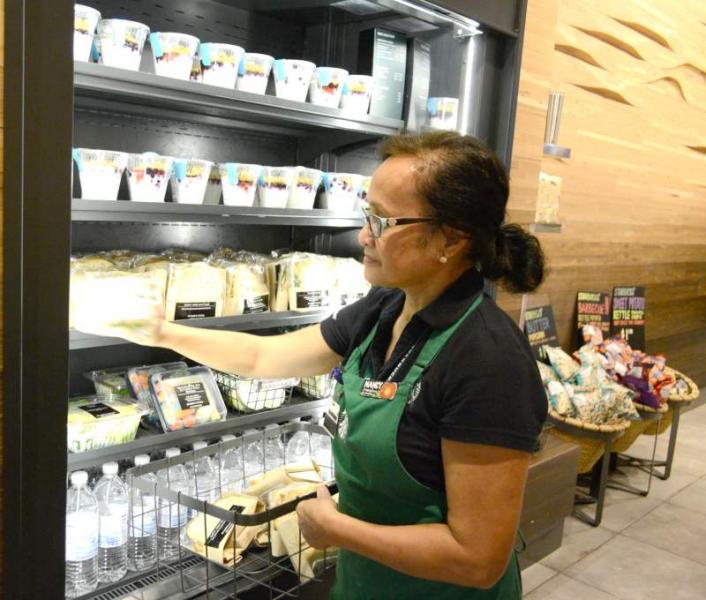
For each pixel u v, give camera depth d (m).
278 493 1.75
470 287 1.24
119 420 1.74
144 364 2.23
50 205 1.15
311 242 2.65
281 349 1.58
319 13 2.30
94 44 1.61
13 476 1.18
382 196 1.17
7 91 1.07
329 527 1.23
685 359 5.50
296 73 1.96
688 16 4.47
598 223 4.05
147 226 2.21
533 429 1.12
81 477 1.70
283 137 2.54
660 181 4.61
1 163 1.08
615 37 3.82
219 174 1.93
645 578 2.82
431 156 1.14
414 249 1.17
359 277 2.30
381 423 1.22
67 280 1.19
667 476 3.88
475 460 1.10
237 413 2.10
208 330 1.56
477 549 1.11
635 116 4.20
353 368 1.37
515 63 2.27
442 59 2.29
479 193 1.14
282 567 1.70
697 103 4.86
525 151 2.57
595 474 3.46
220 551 1.67
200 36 2.21
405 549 1.15
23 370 1.16
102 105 2.00
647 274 4.71
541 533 2.87
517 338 1.19
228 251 2.29
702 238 5.38
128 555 1.83
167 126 2.20
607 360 3.61
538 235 3.46
